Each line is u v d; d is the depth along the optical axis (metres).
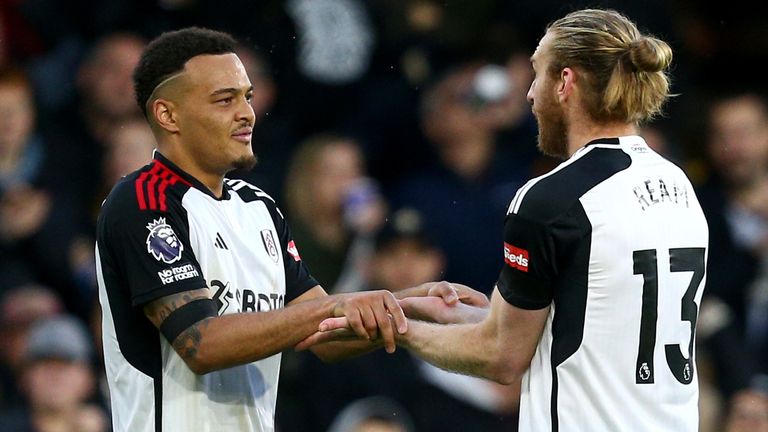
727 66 42.50
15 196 32.16
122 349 17.81
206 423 17.77
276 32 36.12
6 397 29.20
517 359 17.20
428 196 35.38
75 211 33.03
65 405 28.20
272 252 18.48
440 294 19.19
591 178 16.75
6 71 33.34
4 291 31.08
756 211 36.94
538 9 38.03
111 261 17.55
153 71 17.78
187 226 17.50
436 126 36.19
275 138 35.12
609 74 16.84
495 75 36.25
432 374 30.03
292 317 17.06
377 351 29.97
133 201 17.38
